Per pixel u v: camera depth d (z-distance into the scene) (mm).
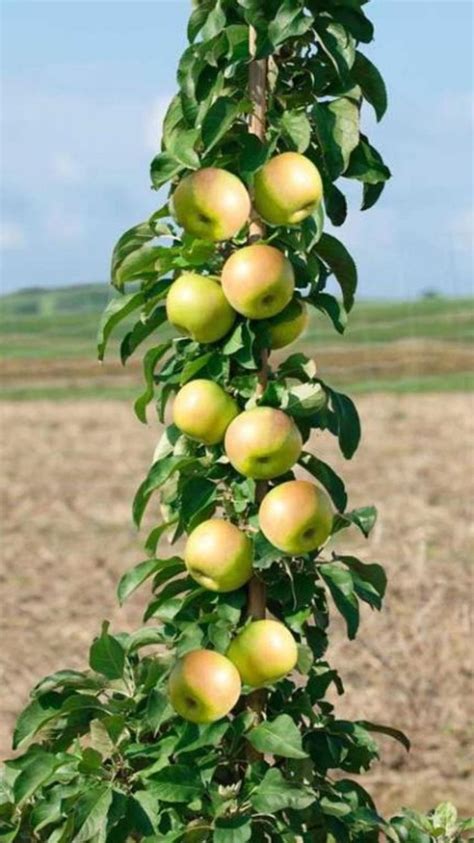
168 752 1788
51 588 6375
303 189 1755
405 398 14375
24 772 1858
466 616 4949
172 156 1820
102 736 1816
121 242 1855
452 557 6301
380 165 1812
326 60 1812
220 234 1767
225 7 1805
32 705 1906
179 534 1929
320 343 19891
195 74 1771
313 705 1954
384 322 20734
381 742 4016
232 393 1825
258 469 1754
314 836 1890
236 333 1794
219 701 1739
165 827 1807
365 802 1960
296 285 1847
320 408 1806
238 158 1807
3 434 12547
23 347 22812
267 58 1795
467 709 4219
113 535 7793
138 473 10227
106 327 1868
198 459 1830
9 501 9008
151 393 1902
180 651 1816
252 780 1782
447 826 2006
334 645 4832
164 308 1890
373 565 1891
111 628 5547
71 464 10688
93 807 1760
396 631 4977
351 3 1780
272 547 1765
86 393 16906
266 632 1766
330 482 1859
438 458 10047
